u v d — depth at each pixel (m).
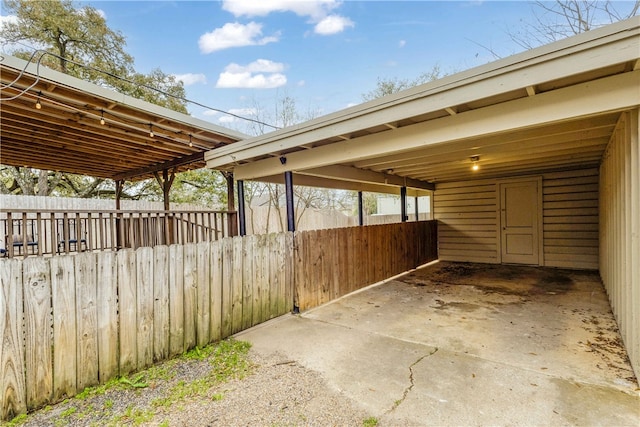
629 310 2.64
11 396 2.04
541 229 7.39
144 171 8.02
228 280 3.48
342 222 13.80
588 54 2.11
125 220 6.86
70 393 2.29
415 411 2.03
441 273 6.98
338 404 2.13
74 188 13.52
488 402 2.11
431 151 4.66
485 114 2.87
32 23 11.34
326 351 3.03
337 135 3.55
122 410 2.12
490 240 8.06
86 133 5.15
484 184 8.12
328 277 4.90
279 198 14.64
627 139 2.63
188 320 3.07
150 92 12.89
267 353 3.01
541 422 1.89
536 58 2.29
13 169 12.58
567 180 7.07
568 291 5.13
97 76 12.03
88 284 2.41
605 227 4.94
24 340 2.10
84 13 12.09
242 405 2.15
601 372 2.49
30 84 3.47
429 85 2.81
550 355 2.82
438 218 8.88
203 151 6.37
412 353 2.94
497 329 3.52
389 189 8.66
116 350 2.55
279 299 4.13
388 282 6.19
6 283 2.03
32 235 6.79
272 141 4.20
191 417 2.02
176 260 2.99
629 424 1.85
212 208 12.55
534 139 4.23
